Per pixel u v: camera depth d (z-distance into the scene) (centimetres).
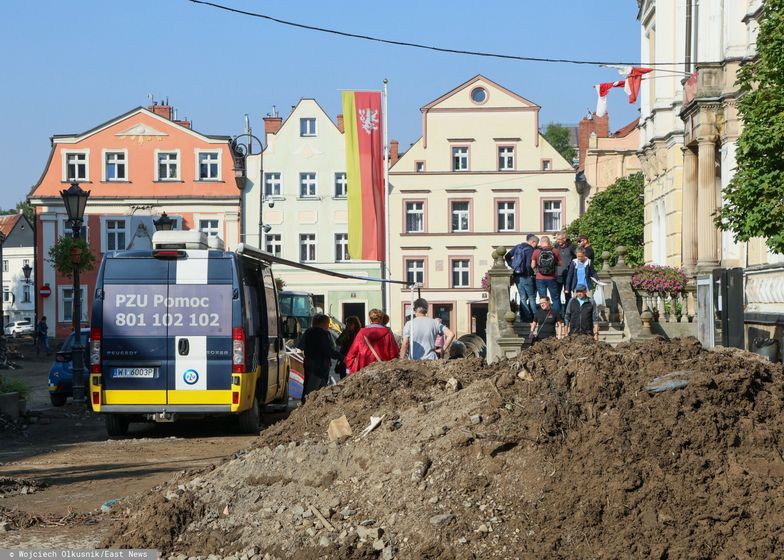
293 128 7094
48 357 5666
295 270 7088
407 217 7194
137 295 1734
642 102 3903
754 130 1723
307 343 1925
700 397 757
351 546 725
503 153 7194
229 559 750
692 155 3064
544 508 715
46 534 886
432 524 724
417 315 1669
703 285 1944
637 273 2478
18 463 1458
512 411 809
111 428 1811
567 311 2006
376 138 4850
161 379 1728
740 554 664
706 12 2869
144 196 6975
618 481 709
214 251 1739
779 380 801
